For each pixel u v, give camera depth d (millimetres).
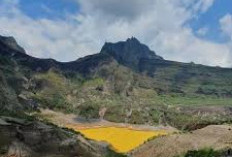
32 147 81062
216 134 113750
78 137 96750
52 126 98625
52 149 83688
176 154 107938
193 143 110188
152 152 116875
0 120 87688
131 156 120688
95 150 97750
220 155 97312
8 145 77688
